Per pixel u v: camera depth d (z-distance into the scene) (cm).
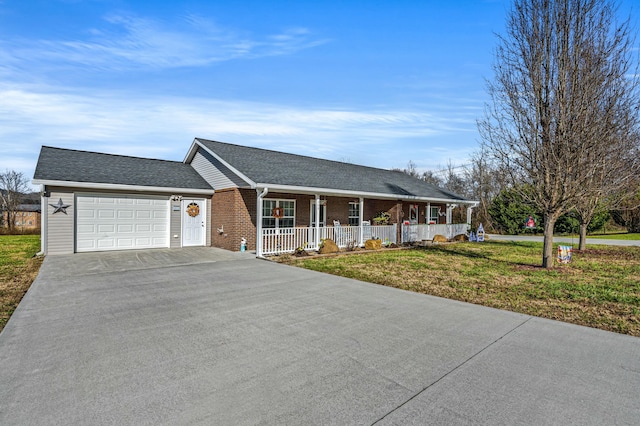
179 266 977
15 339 429
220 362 369
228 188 1331
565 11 892
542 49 922
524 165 975
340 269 966
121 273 867
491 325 506
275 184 1152
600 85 868
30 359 372
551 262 1009
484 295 693
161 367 355
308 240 1358
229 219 1323
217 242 1417
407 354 397
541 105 930
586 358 392
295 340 436
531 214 2636
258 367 358
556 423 267
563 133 896
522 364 374
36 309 557
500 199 2855
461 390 316
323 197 1572
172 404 287
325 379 334
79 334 448
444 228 1995
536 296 685
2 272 866
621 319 543
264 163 1405
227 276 848
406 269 981
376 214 1811
